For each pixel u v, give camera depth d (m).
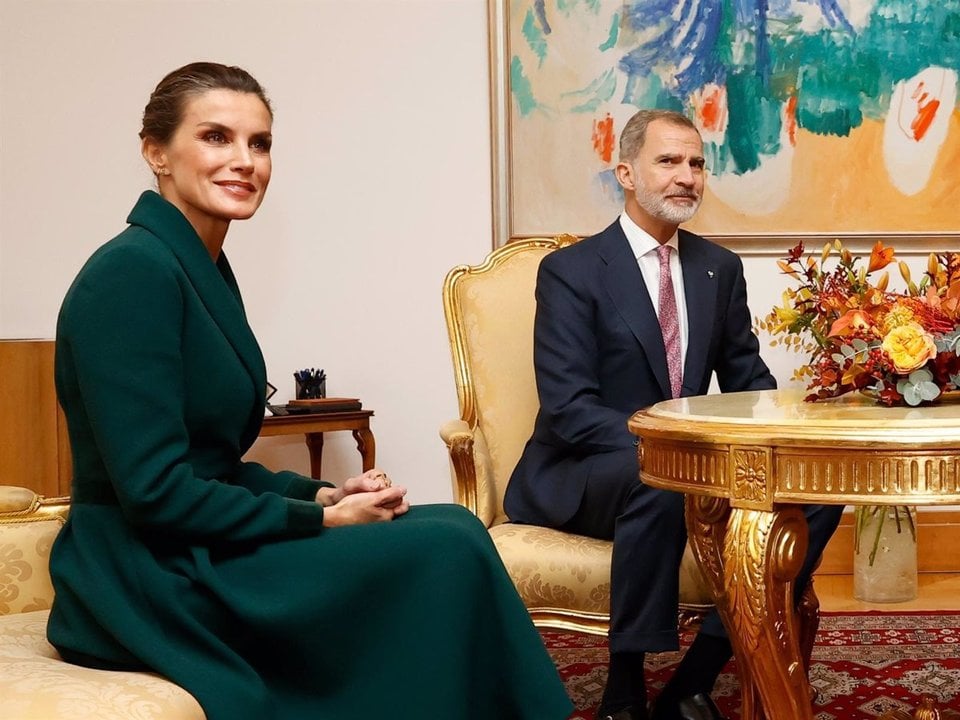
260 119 2.14
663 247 3.49
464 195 5.08
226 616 1.90
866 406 2.46
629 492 2.86
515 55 4.96
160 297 1.92
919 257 4.93
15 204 5.09
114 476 1.86
